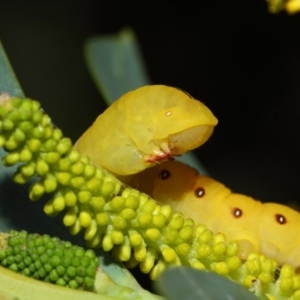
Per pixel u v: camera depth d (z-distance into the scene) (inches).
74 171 3.7
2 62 4.1
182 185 4.5
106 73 5.0
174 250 3.9
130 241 3.8
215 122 4.3
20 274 3.7
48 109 6.8
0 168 4.0
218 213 4.4
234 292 3.4
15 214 3.9
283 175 6.9
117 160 4.3
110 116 4.3
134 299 3.7
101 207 3.8
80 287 3.7
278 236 4.4
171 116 4.3
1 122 3.6
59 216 3.9
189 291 3.4
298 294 3.9
